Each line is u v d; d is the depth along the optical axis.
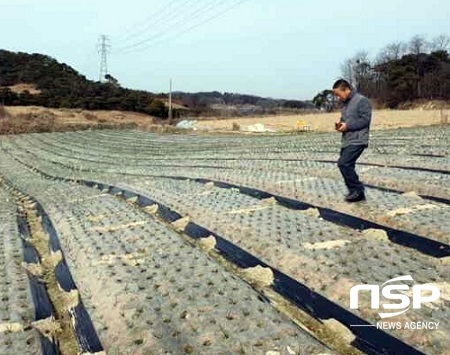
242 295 5.38
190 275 6.05
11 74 86.44
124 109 72.38
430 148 15.17
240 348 4.31
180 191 11.40
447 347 4.07
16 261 7.21
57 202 12.20
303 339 4.42
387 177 10.53
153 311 5.12
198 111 76.19
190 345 4.43
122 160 22.30
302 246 6.57
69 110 67.62
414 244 6.60
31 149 30.97
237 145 24.77
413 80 69.00
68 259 7.32
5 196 14.30
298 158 15.91
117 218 9.38
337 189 9.59
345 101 7.79
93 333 4.98
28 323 5.17
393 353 4.20
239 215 8.49
